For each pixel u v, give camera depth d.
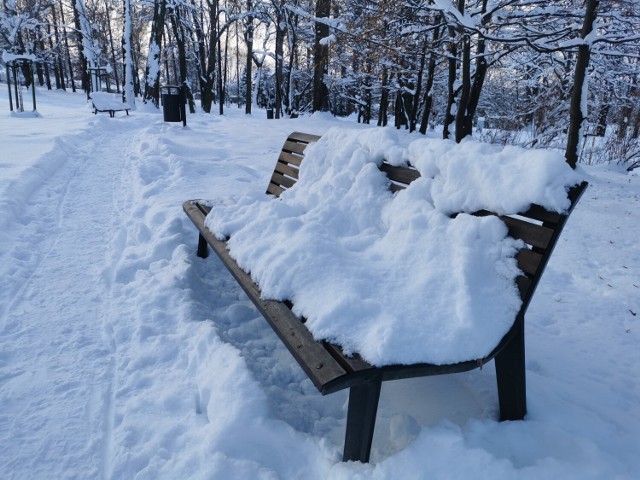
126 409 1.84
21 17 23.16
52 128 9.60
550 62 11.16
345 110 30.75
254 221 2.44
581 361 2.30
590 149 11.98
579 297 3.12
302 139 3.50
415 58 15.41
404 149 2.39
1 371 2.05
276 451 1.63
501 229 1.73
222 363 1.96
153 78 20.91
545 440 1.60
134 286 2.85
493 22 8.94
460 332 1.50
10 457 1.61
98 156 7.21
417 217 2.02
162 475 1.52
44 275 3.02
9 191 4.21
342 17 14.54
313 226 2.10
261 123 13.82
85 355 2.20
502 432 1.64
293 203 2.85
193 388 1.95
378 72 14.19
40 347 2.25
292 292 1.81
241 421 1.66
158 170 5.72
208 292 2.84
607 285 3.33
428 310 1.60
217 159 6.93
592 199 6.79
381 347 1.38
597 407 1.90
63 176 5.59
